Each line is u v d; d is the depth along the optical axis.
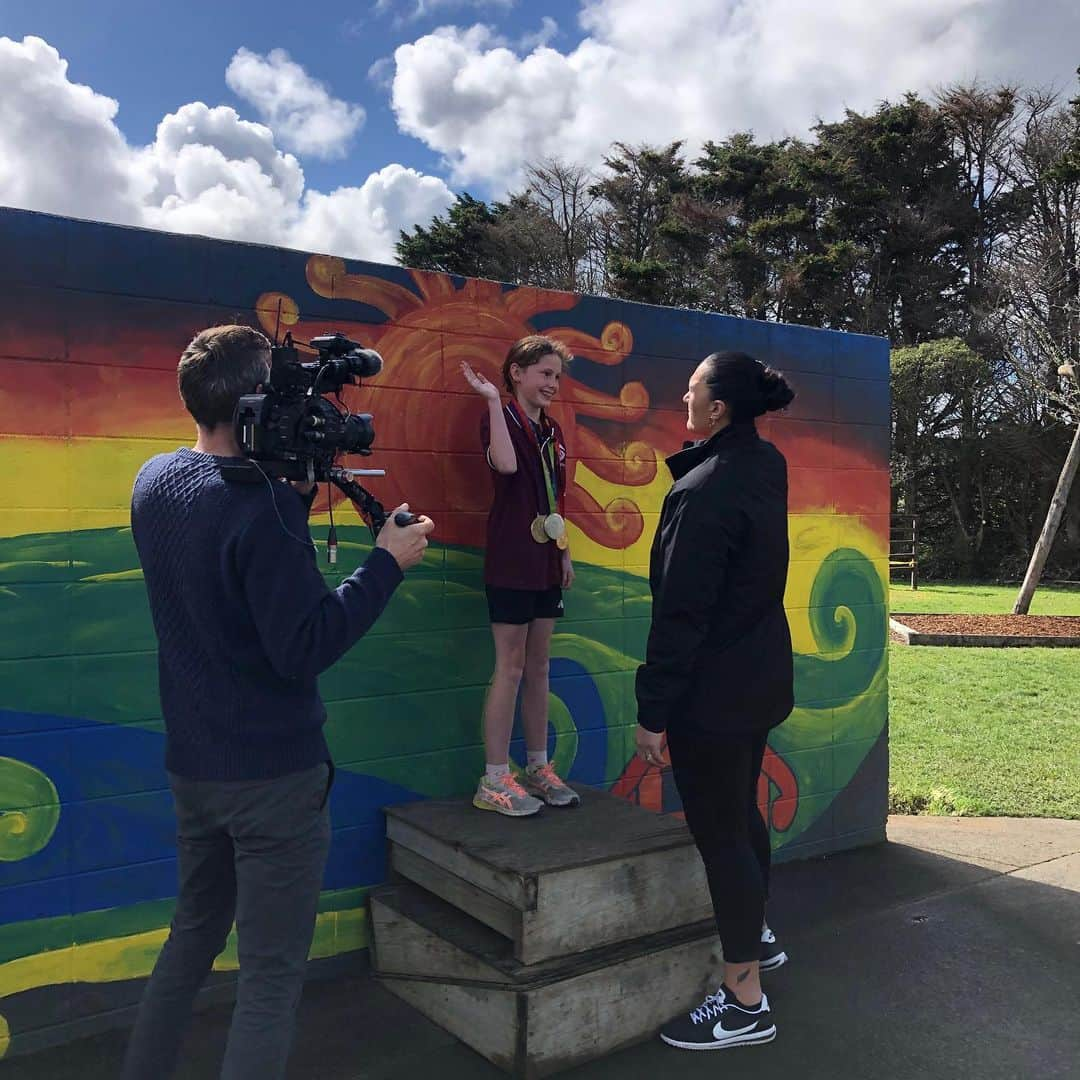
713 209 35.94
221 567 1.81
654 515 3.78
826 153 36.66
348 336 3.03
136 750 2.71
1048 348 23.69
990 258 31.98
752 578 2.58
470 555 3.30
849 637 4.32
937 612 15.16
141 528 1.96
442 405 3.22
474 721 3.33
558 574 3.09
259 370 1.96
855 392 4.37
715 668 2.57
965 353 25.33
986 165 35.06
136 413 2.70
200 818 1.95
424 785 3.22
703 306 34.25
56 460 2.59
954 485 27.19
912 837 4.48
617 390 3.66
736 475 2.58
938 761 5.82
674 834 2.81
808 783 4.18
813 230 34.84
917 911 3.55
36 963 2.58
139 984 2.72
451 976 2.65
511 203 38.06
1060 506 13.95
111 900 2.68
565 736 3.56
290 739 1.89
